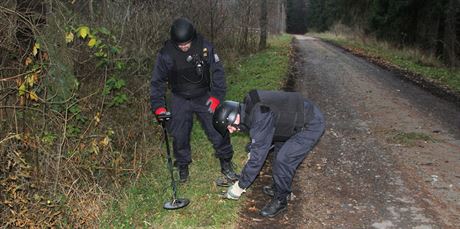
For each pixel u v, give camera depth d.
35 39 4.16
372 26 26.17
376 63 15.59
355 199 4.57
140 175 4.79
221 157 4.76
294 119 3.71
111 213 4.05
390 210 4.34
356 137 6.61
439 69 14.45
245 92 9.11
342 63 15.33
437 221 4.12
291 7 76.38
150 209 4.18
